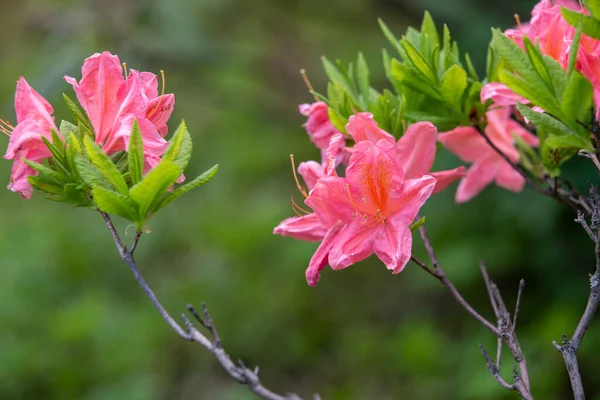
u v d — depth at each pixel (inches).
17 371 241.9
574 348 76.4
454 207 242.8
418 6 226.8
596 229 77.8
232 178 300.7
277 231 88.6
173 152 78.3
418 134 88.4
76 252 285.0
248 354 262.8
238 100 265.0
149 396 237.5
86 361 248.5
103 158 76.8
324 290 275.6
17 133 81.4
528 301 245.9
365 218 83.7
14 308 257.9
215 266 277.4
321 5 260.8
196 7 222.5
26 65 315.0
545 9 88.0
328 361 260.7
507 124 109.5
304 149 302.4
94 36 217.8
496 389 215.5
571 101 80.4
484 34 215.0
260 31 253.3
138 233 80.3
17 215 313.6
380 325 266.2
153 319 261.7
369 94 102.0
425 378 242.5
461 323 258.1
